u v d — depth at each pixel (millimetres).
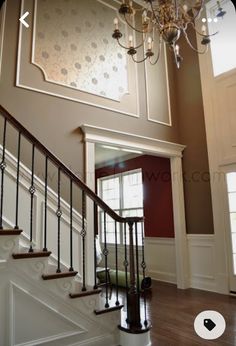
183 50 5770
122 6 2848
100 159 7312
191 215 5273
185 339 2895
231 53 5070
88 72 4488
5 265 2238
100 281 5266
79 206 3922
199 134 5289
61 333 2488
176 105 5715
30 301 2350
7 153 3371
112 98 4684
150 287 5062
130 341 2631
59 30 4301
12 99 3678
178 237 5215
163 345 2756
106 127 4504
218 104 5066
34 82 3902
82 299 2621
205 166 5141
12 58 3777
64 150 3990
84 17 4637
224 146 4906
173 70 5844
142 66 5277
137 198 6836
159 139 5223
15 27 3889
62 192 3801
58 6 4371
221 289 4672
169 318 3496
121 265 6777
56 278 2471
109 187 7855
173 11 2863
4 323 2213
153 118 5227
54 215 3662
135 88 5059
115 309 2783
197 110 5363
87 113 4332
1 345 2182
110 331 2748
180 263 5121
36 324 2363
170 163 5633
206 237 4988
